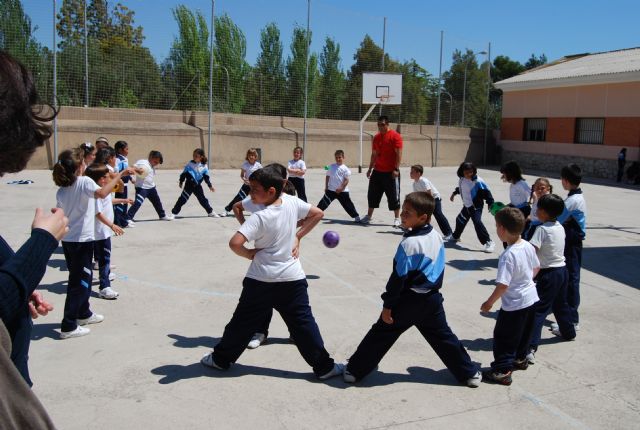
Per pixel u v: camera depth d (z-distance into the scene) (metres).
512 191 7.37
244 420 3.45
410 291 3.73
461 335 5.06
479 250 8.68
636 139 21.98
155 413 3.50
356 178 19.80
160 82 20.06
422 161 26.64
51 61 17.20
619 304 6.12
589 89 23.86
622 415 3.67
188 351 4.48
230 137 21.17
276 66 22.48
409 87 26.42
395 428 3.42
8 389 1.09
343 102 24.52
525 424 3.53
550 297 4.56
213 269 6.95
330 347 4.68
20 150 1.25
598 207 14.64
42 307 1.72
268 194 3.81
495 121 29.77
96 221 5.57
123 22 18.95
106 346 4.53
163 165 19.75
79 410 3.50
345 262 7.60
